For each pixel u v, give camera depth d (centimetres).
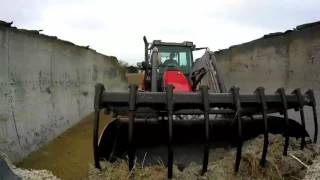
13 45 645
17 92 654
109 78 1627
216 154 473
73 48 1074
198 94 421
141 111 418
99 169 427
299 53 687
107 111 420
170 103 405
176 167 442
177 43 790
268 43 809
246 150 460
